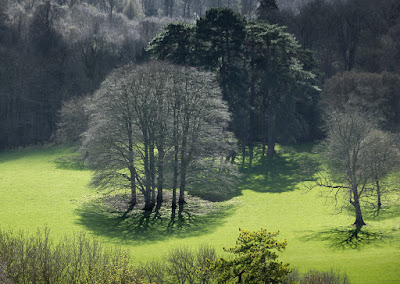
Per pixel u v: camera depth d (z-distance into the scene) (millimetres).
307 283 24734
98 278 20703
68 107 93062
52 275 21094
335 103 84312
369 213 50375
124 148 53625
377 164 47438
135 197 57219
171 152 55938
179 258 24766
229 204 58406
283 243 19109
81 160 83875
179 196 57969
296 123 81125
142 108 52562
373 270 31094
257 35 74875
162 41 71062
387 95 83312
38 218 49906
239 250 19391
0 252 22000
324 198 59281
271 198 60719
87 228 46562
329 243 40281
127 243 41500
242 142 87312
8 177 75312
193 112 54750
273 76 77500
